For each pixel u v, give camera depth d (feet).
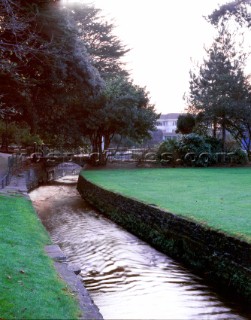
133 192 42.78
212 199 36.17
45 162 98.58
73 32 55.98
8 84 55.83
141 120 90.53
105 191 47.52
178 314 18.88
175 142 89.04
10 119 73.87
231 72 89.66
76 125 87.10
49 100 67.10
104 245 32.71
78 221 43.37
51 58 53.93
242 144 99.40
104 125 89.20
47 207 52.95
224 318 18.49
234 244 21.17
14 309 13.82
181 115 99.30
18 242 23.68
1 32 44.47
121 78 94.07
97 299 21.01
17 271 17.89
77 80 63.21
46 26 51.24
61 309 14.46
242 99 87.61
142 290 22.27
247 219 25.81
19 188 50.14
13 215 32.01
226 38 91.71
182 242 27.53
